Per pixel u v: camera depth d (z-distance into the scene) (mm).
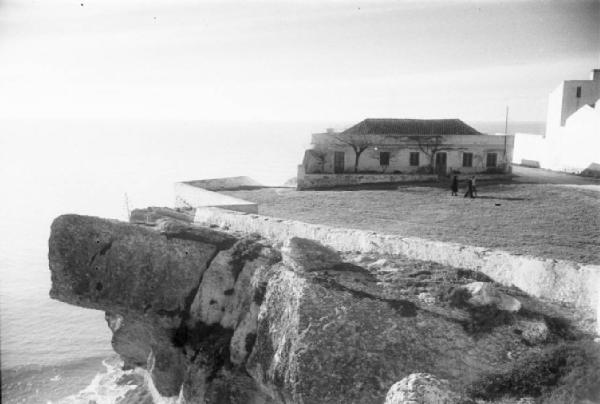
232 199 22344
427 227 19297
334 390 9633
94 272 14047
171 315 13891
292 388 9969
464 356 9750
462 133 33156
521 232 18250
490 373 9367
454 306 10711
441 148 32000
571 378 8969
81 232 14133
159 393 14914
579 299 10922
